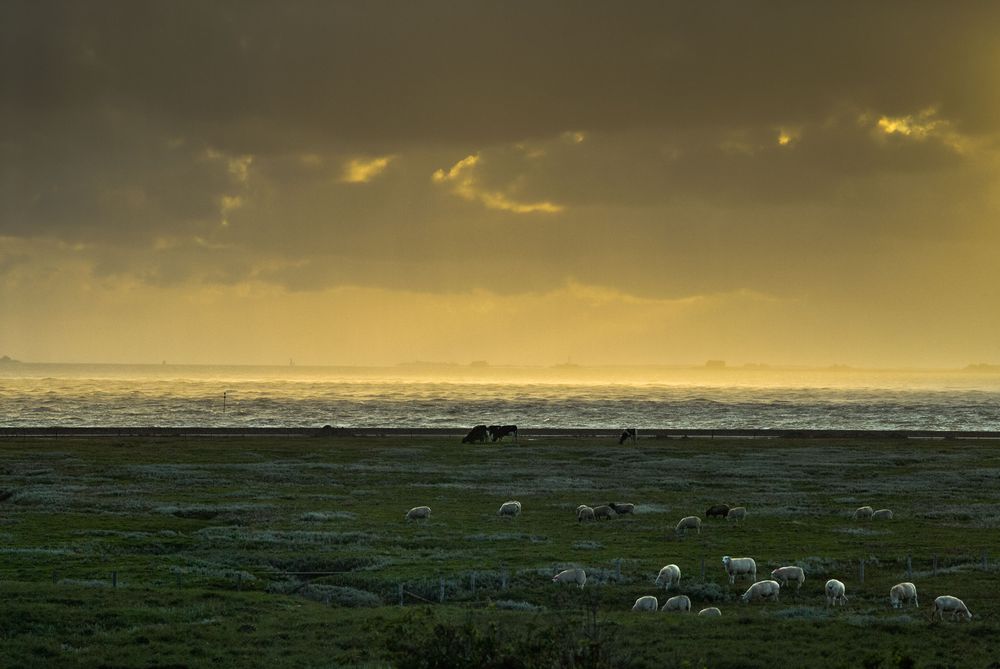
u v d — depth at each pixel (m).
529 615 52.44
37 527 85.31
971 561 71.12
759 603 59.06
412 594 61.16
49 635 46.62
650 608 55.50
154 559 71.31
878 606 56.81
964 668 42.06
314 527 87.94
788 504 104.25
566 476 131.12
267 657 43.62
